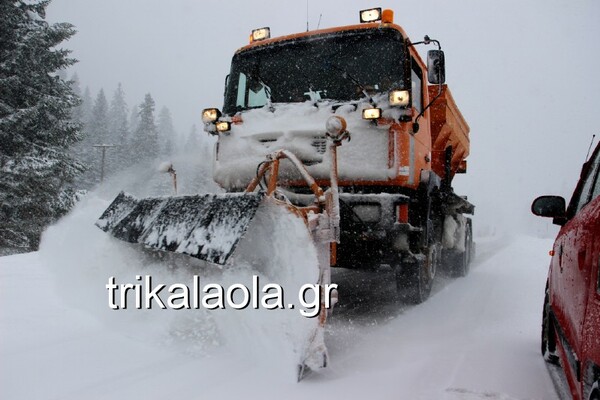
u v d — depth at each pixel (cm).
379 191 484
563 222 346
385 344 380
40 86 2030
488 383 293
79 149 5241
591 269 199
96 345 336
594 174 285
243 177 512
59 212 1862
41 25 2072
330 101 504
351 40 526
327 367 316
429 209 542
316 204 347
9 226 1742
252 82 555
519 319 468
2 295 466
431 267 587
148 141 5662
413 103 518
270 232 315
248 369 300
